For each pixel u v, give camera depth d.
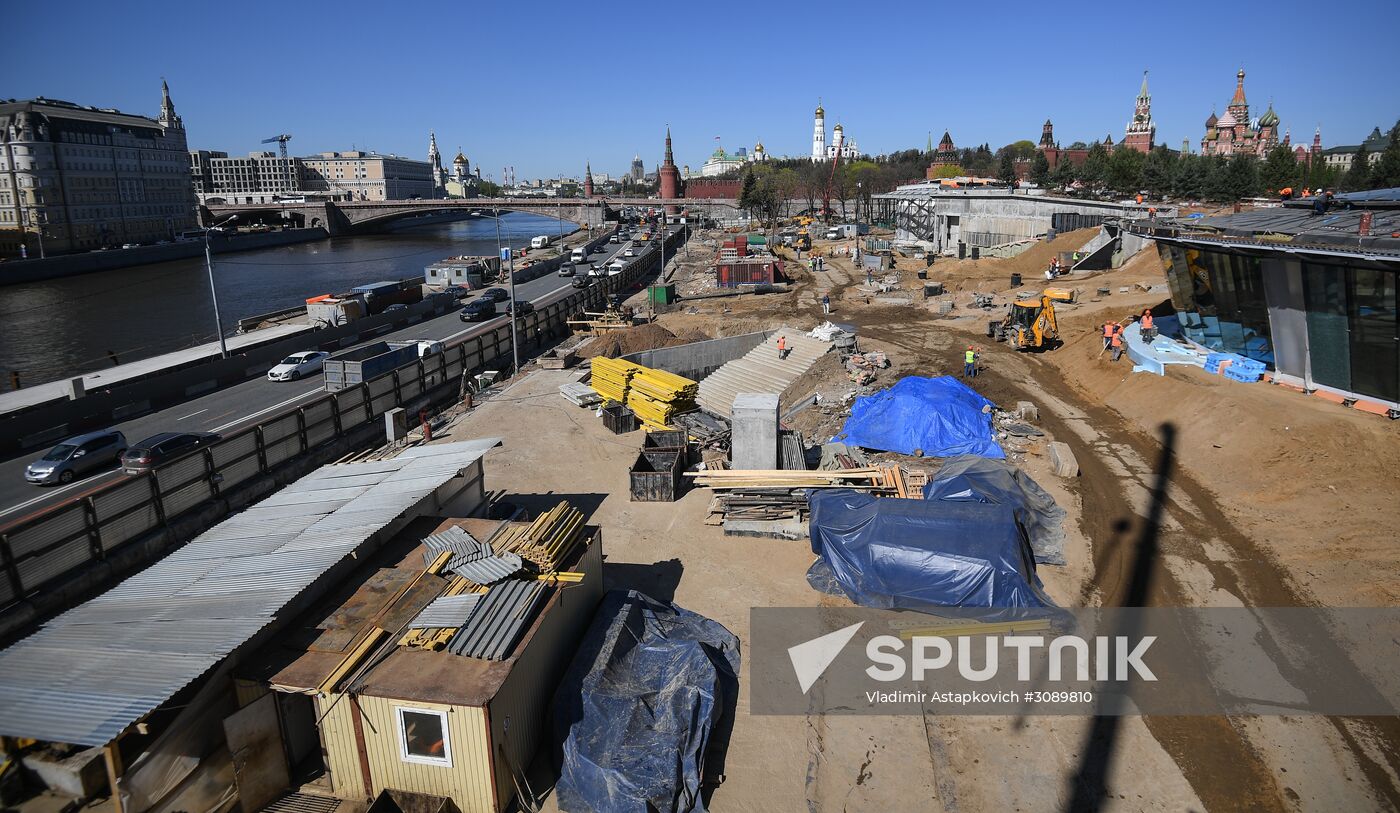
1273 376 33.94
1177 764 15.07
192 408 43.91
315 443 33.53
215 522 27.62
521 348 55.28
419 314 74.12
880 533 21.59
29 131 140.88
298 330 61.47
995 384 40.38
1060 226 87.12
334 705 13.81
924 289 70.88
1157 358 37.72
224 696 13.82
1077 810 14.16
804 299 72.50
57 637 14.14
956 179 115.94
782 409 39.88
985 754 15.50
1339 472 25.28
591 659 16.22
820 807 14.31
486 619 15.32
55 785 13.12
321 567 16.23
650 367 48.41
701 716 15.50
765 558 23.38
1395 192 36.88
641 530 25.47
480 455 23.12
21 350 69.44
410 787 14.02
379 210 197.88
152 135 173.25
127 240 163.50
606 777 13.90
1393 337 27.70
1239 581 21.06
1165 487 27.25
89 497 23.41
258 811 13.94
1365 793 14.25
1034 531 23.84
